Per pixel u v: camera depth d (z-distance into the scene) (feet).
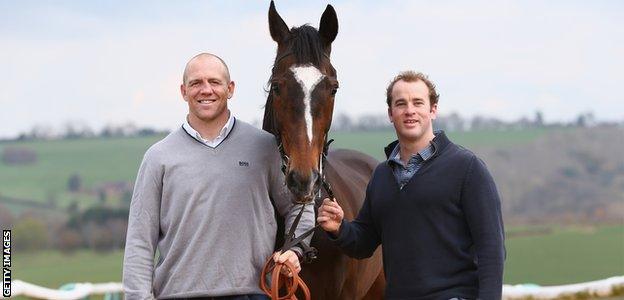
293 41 14.01
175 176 13.37
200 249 13.33
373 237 14.67
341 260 15.62
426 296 13.38
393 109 13.71
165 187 13.42
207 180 13.33
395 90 13.69
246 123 14.06
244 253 13.46
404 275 13.62
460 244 13.41
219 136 13.62
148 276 13.48
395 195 13.76
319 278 15.33
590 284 33.01
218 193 13.34
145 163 13.57
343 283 15.96
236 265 13.39
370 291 18.83
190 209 13.30
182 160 13.38
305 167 13.20
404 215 13.64
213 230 13.32
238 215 13.41
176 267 13.43
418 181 13.52
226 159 13.48
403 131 13.62
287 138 13.56
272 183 14.05
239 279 13.41
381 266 18.40
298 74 13.56
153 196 13.50
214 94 13.44
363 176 20.36
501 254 13.08
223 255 13.34
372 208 14.21
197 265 13.32
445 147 13.61
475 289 13.39
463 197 13.33
